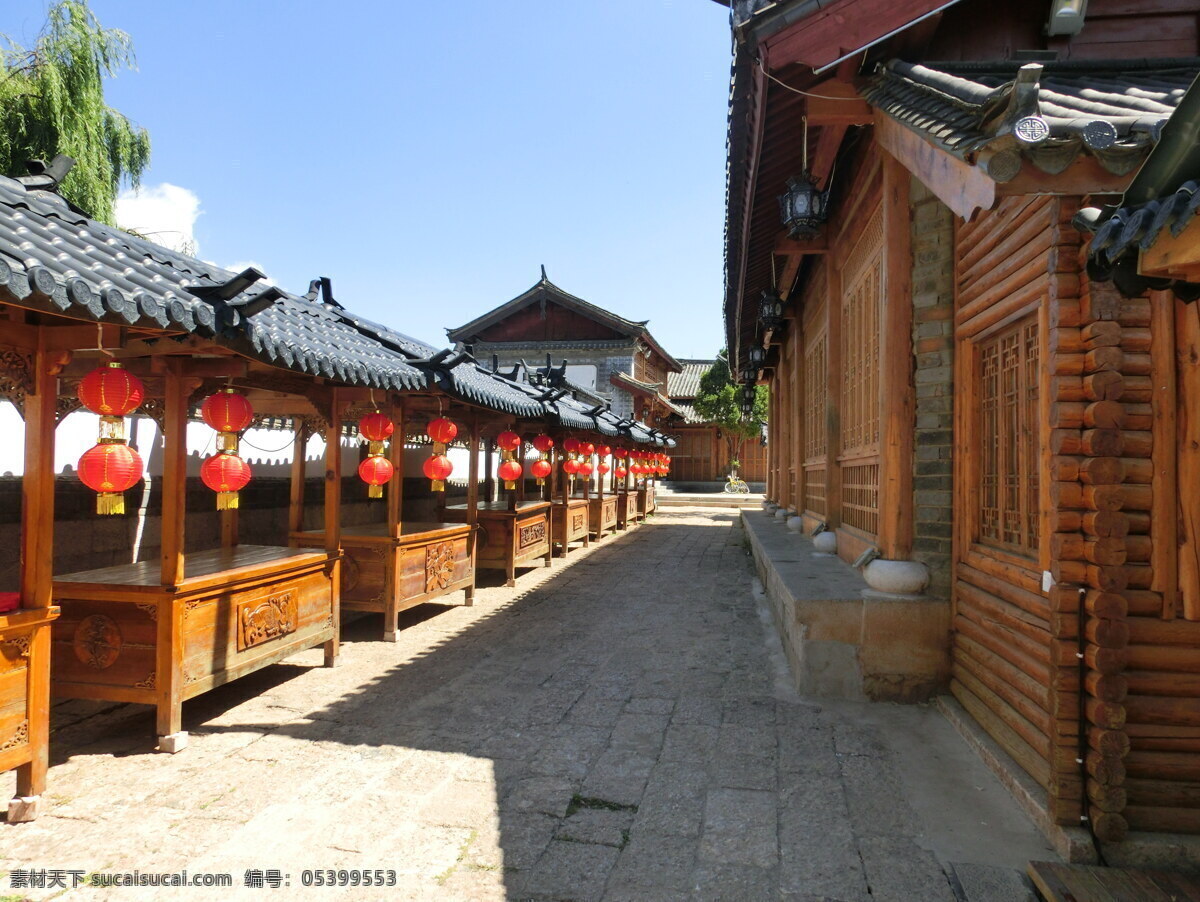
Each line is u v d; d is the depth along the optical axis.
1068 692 2.84
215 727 4.22
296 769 3.64
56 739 4.02
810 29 3.71
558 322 25.41
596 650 6.04
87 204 9.05
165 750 3.84
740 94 4.53
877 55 4.22
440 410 7.23
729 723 4.29
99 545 5.43
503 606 8.00
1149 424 2.85
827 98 4.46
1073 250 2.89
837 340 7.63
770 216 7.00
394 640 6.33
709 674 5.32
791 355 12.20
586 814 3.20
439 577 7.26
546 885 2.66
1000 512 4.01
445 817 3.16
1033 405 3.58
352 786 3.46
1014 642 3.56
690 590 8.98
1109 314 2.79
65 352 3.23
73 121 8.88
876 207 5.69
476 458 8.26
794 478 11.30
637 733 4.15
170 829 3.04
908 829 3.05
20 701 3.11
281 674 5.32
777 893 2.61
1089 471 2.78
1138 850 2.70
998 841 2.94
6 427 4.84
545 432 11.43
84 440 5.40
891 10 3.70
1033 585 3.38
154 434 6.01
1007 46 4.36
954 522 4.56
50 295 2.59
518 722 4.34
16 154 8.66
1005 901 2.54
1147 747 2.83
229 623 4.36
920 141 3.55
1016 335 3.84
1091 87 3.37
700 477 34.47
